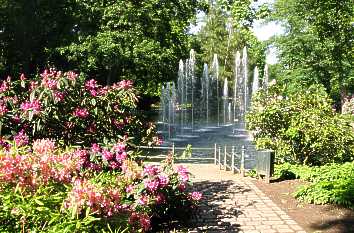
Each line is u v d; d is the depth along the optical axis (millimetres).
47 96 6938
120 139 7039
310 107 11930
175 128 29734
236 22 9484
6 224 3426
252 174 11547
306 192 8828
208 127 31312
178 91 32125
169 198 6754
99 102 7754
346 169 9883
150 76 25922
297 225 7137
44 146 4176
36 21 23031
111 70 24531
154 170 5863
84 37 22000
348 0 15031
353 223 7145
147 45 21891
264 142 11891
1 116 6516
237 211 7969
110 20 22000
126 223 4008
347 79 33812
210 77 46250
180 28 31172
